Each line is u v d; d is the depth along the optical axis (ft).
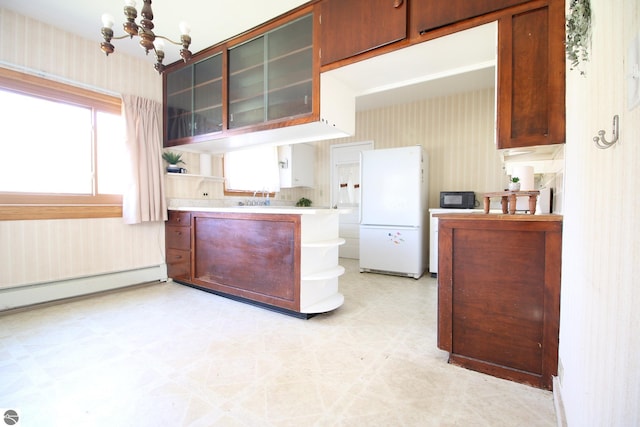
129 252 10.45
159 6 7.67
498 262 5.09
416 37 6.15
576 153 3.87
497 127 5.36
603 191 2.71
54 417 4.06
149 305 8.79
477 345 5.31
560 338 4.55
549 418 4.11
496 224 5.06
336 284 8.96
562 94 4.84
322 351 6.02
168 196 11.24
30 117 8.41
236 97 9.49
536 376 4.83
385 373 5.23
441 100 13.96
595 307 2.82
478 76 11.64
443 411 4.25
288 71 8.35
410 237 12.30
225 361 5.61
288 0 7.49
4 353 5.85
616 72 2.44
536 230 4.78
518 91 5.18
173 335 6.73
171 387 4.78
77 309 8.38
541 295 4.77
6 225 7.94
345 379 5.04
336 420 4.06
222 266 9.39
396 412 4.23
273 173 15.83
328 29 7.34
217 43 9.56
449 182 13.80
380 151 12.92
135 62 10.50
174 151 11.47
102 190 9.83
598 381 2.67
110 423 3.96
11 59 7.91
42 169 8.65
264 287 8.36
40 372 5.18
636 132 2.04
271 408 4.30
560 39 4.88
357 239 16.81
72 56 9.00
